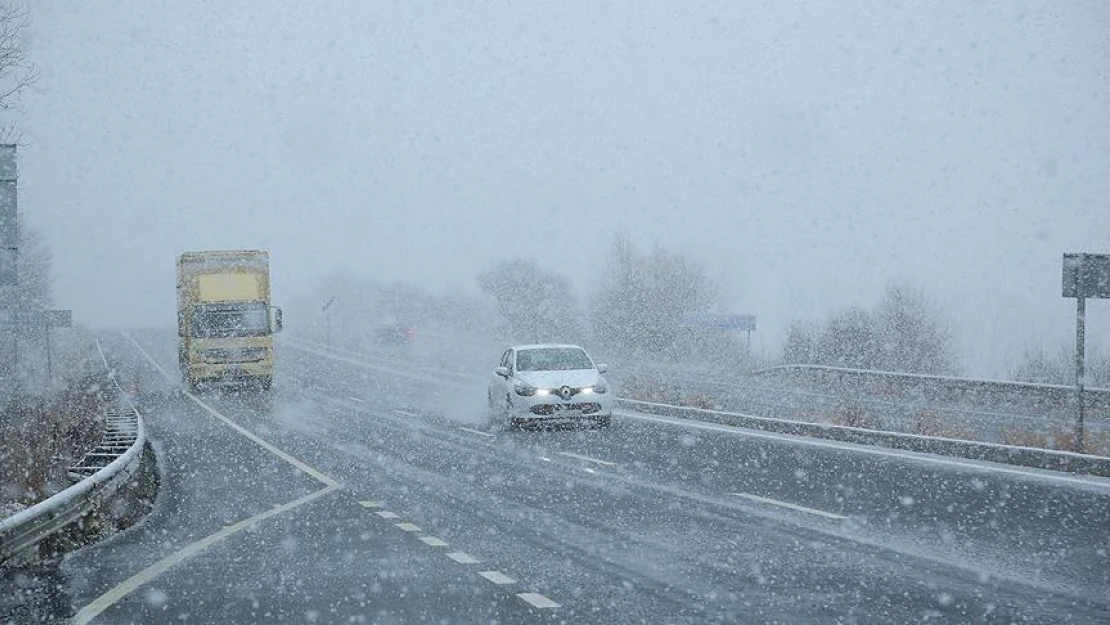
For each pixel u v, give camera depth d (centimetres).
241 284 4062
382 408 3312
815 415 2534
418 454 2017
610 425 2484
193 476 1769
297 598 869
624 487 1509
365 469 1802
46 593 909
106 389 3775
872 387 3422
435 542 1116
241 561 1035
